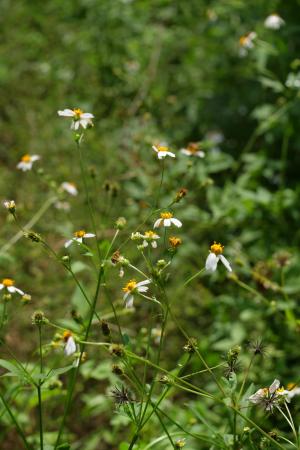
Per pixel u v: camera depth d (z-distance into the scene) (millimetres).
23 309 4121
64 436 3455
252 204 4215
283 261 3451
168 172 4438
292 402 3324
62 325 3504
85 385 3824
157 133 5082
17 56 6422
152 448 2824
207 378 3781
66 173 5023
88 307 2936
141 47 6105
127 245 4336
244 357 3604
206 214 4277
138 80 5758
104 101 5738
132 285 2287
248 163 5211
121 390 2375
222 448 2355
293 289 3719
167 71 5980
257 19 5348
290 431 3211
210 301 4043
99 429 3707
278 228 4410
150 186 4457
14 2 7109
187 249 4336
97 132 5266
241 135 5391
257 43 4434
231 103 5414
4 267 4320
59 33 6602
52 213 4781
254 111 5008
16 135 5547
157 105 5562
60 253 4434
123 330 3877
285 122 4633
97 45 6121
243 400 2336
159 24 6340
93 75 5969
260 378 3449
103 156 5078
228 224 4461
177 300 4250
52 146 5336
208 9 5836
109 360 3662
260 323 3904
